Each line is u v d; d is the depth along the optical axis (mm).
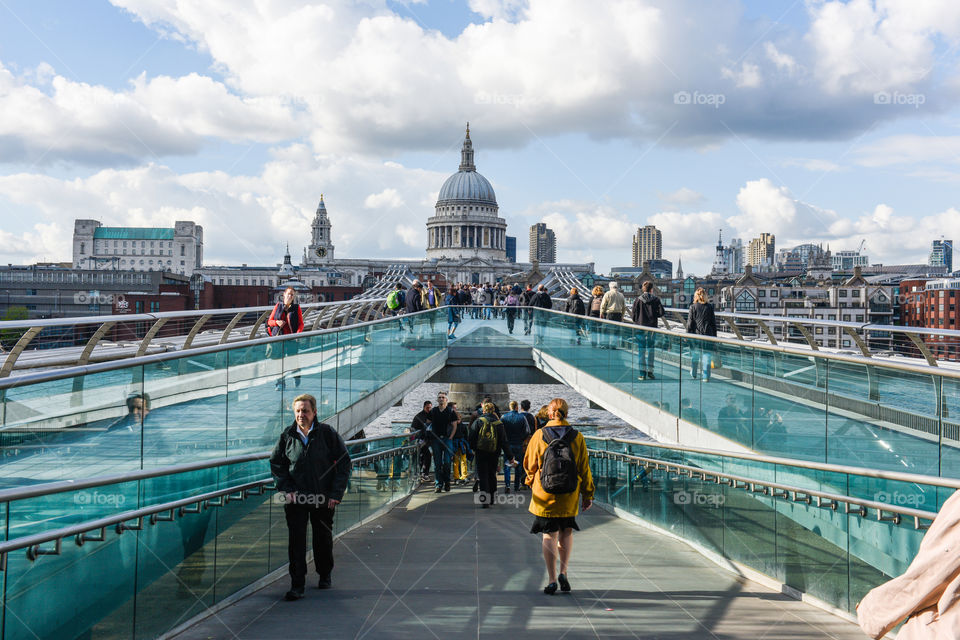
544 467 7332
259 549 7715
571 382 20297
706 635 6082
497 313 30500
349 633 6098
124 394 7000
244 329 23641
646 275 165750
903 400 7746
